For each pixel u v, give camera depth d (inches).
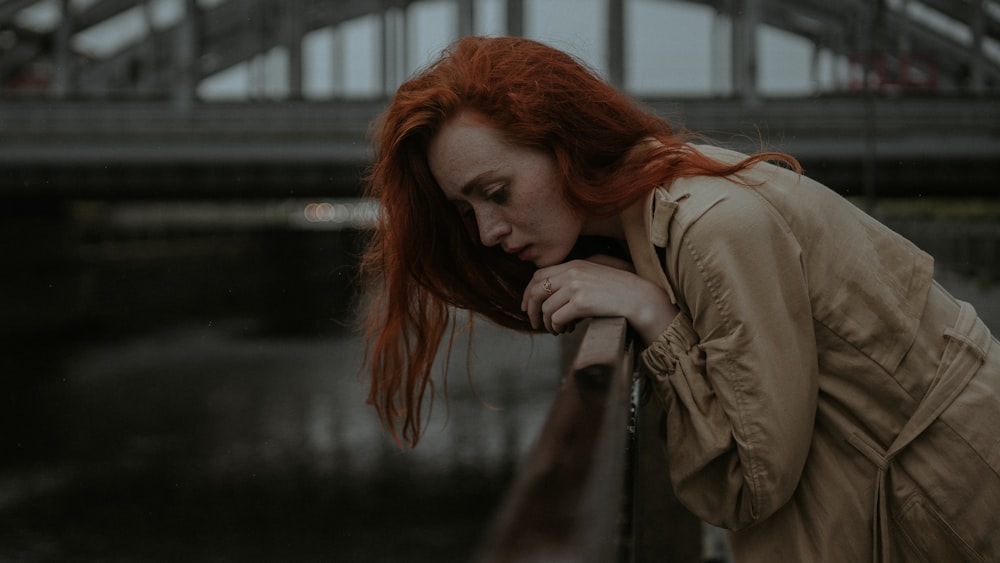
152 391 1173.7
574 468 22.0
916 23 1855.3
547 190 49.9
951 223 792.9
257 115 1348.4
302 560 600.1
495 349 1231.5
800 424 48.1
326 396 1115.9
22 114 1363.2
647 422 82.8
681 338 49.1
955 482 49.9
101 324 1798.7
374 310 59.3
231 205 2701.8
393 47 1825.8
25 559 621.6
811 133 1273.4
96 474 820.6
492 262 57.0
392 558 594.6
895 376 50.1
